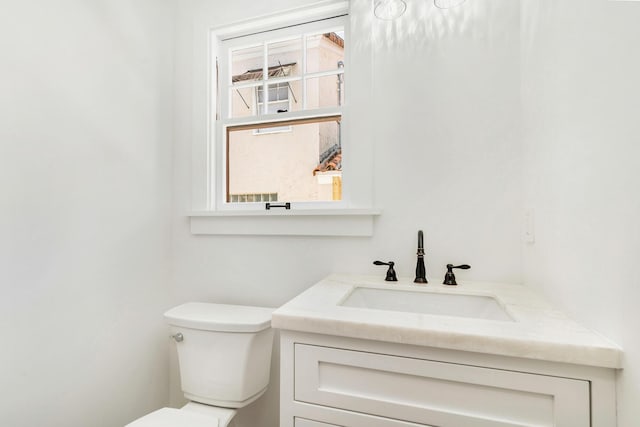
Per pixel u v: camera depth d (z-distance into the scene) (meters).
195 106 1.54
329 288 1.04
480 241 1.15
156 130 1.49
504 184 1.12
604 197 0.58
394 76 1.26
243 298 1.46
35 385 1.00
